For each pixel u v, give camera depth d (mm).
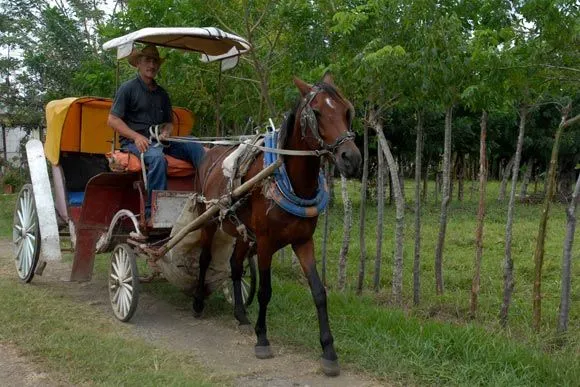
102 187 6301
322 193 4902
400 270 6547
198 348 5387
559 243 11211
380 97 6367
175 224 5910
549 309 6566
